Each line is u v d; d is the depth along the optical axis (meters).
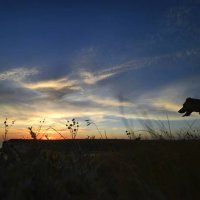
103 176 5.04
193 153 5.34
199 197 4.46
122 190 4.50
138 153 5.55
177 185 4.61
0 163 4.92
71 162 5.37
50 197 4.23
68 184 4.54
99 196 4.27
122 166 5.11
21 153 5.01
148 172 4.89
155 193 4.27
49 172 4.77
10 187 4.02
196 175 4.74
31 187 4.18
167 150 5.48
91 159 5.66
